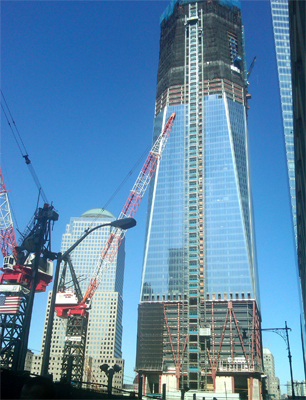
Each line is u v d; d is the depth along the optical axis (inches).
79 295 7234.3
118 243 7770.7
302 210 2554.1
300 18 1363.2
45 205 2903.5
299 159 2118.6
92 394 1352.1
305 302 4635.8
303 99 1581.0
